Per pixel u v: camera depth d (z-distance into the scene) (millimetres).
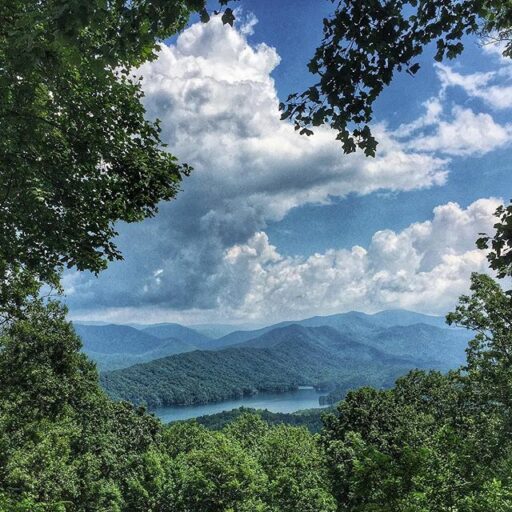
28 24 5215
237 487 50750
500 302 27297
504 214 5926
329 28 5742
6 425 24359
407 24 5703
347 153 6039
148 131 12383
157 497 52406
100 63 5016
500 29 6609
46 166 10852
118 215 12852
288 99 5883
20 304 19547
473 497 8039
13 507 13461
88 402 38000
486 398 27312
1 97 8391
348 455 42625
